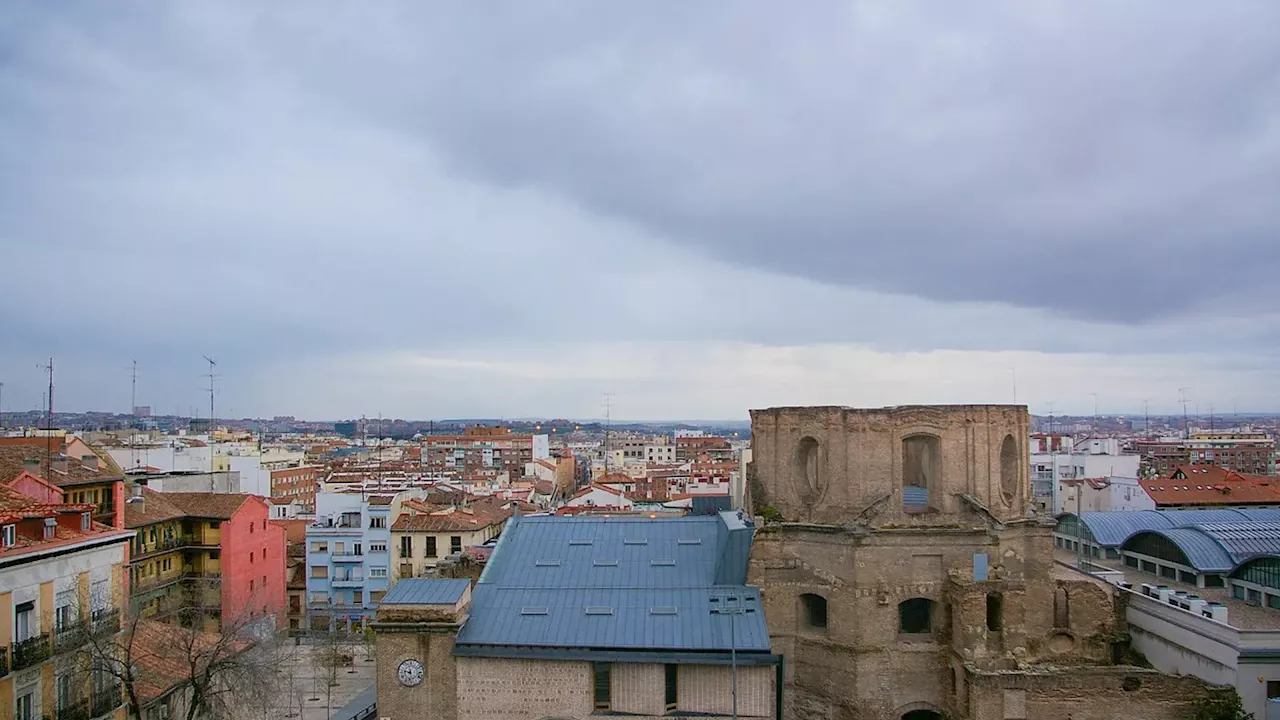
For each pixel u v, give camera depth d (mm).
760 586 55812
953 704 53125
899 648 54000
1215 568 64375
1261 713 48625
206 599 92375
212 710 53281
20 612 43656
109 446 148375
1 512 43875
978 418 55781
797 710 55781
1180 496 115438
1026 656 53625
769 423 59312
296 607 109938
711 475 180875
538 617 52375
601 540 59531
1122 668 50406
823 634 55562
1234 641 49281
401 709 50625
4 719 42031
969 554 54219
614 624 51531
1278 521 74812
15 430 146250
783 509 58000
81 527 48594
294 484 192375
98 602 48812
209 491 119625
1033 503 58562
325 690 84000
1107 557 76500
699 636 50344
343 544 108188
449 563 66688
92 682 47438
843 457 55969
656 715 49594
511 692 50312
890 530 53969
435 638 50656
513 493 152875
